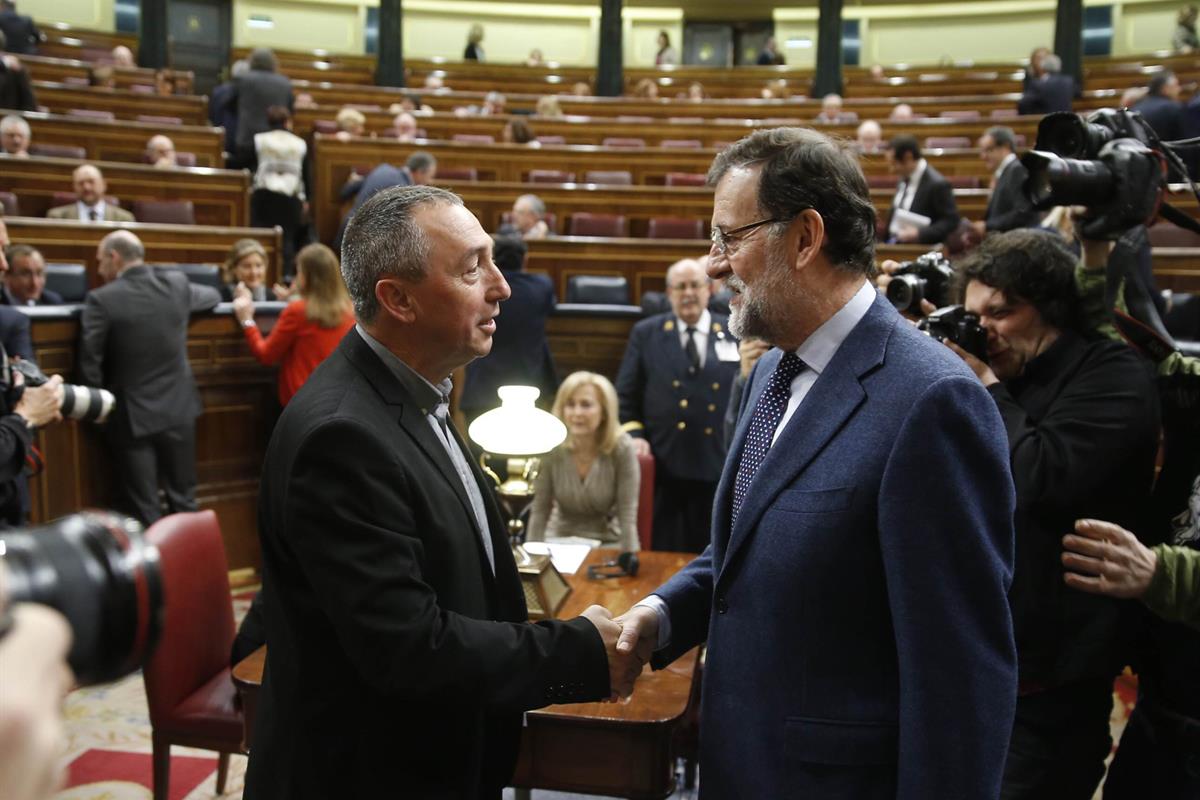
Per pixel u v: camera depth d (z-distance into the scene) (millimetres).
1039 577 1706
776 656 1272
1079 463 1673
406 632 1243
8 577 503
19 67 7996
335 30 16547
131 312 4094
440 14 16812
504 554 1567
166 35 13273
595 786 1971
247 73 9031
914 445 1204
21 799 393
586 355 4973
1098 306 1782
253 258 5328
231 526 4750
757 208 1310
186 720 2541
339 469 1277
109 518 597
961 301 1931
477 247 1405
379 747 1341
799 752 1247
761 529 1301
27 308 3977
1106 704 1786
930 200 5637
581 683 1376
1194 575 1469
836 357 1313
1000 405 1766
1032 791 1724
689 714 2459
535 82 14148
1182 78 13203
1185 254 4438
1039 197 1552
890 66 16750
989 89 13312
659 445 3941
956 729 1168
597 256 6215
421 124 9844
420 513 1343
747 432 1451
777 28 16797
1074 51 13383
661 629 1527
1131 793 1684
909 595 1186
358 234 1406
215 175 7137
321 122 9422
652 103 11227
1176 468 1662
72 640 516
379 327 1414
